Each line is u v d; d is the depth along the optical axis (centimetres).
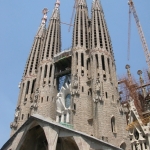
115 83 6175
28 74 7519
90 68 6525
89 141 4259
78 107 5697
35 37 8719
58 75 7212
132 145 6131
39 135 5141
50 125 4591
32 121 4794
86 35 7431
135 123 6419
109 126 5212
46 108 6397
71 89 6153
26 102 6844
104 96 5694
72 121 5462
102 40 6925
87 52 6956
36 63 7819
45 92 6719
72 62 6781
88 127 5403
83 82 6203
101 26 7331
